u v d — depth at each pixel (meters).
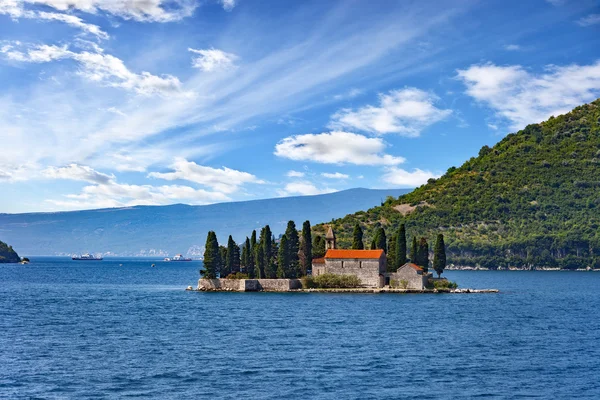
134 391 71.31
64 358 88.12
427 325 122.56
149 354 91.19
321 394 70.44
